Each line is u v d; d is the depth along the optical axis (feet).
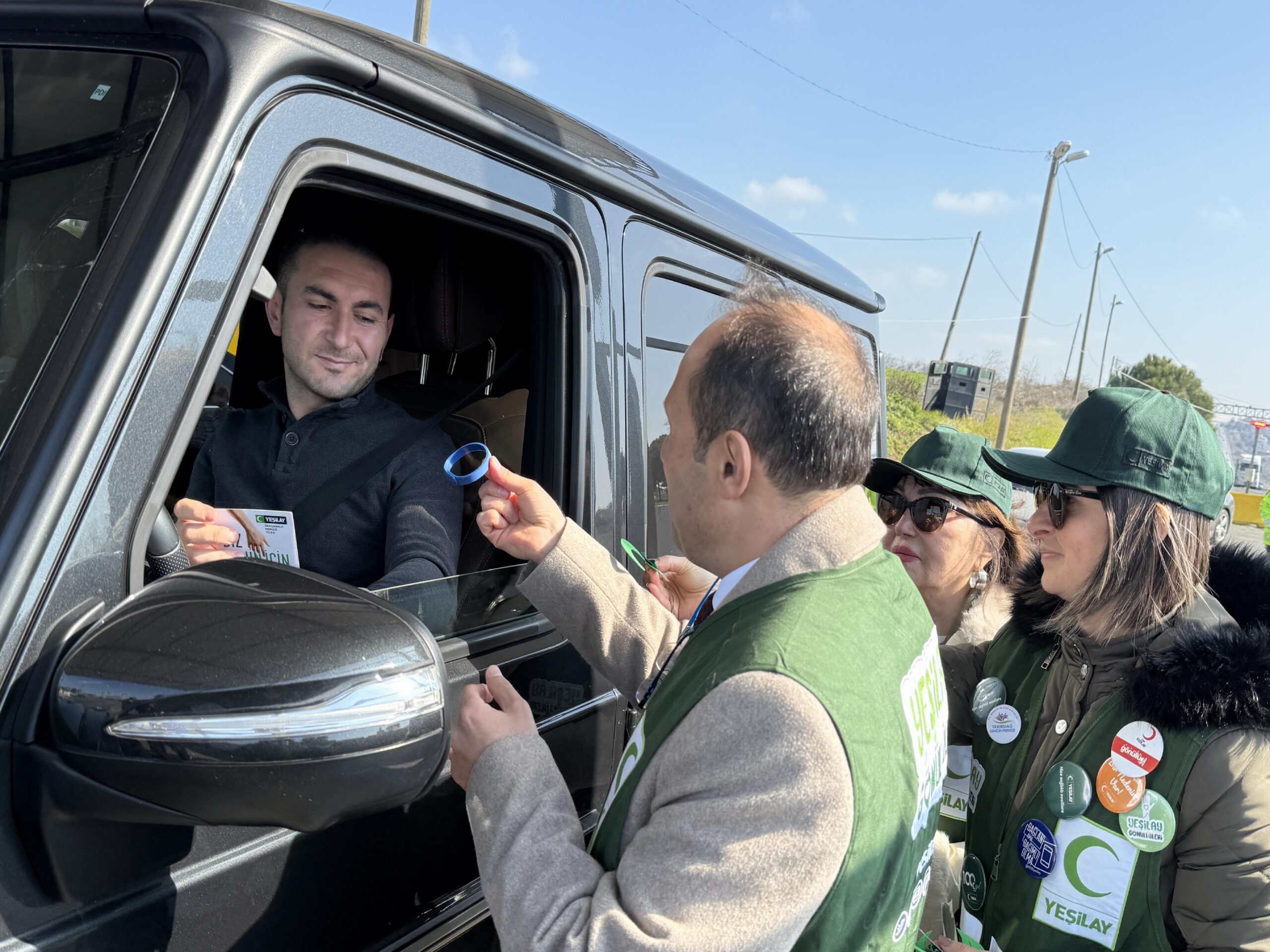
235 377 7.28
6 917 2.41
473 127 4.01
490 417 6.13
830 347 3.24
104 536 2.64
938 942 5.22
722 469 3.29
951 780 6.28
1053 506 4.96
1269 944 4.21
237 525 4.67
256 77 3.05
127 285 2.73
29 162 3.15
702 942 2.57
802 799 2.64
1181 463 4.70
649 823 2.91
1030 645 5.58
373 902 3.61
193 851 2.92
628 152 5.90
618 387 5.23
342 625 2.60
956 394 102.42
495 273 5.86
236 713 2.38
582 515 4.90
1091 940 4.68
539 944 2.88
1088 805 4.67
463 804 4.13
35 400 2.66
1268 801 4.19
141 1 3.29
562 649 4.84
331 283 5.40
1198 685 4.31
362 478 5.52
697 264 6.20
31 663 2.48
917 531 7.41
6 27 3.53
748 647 2.88
